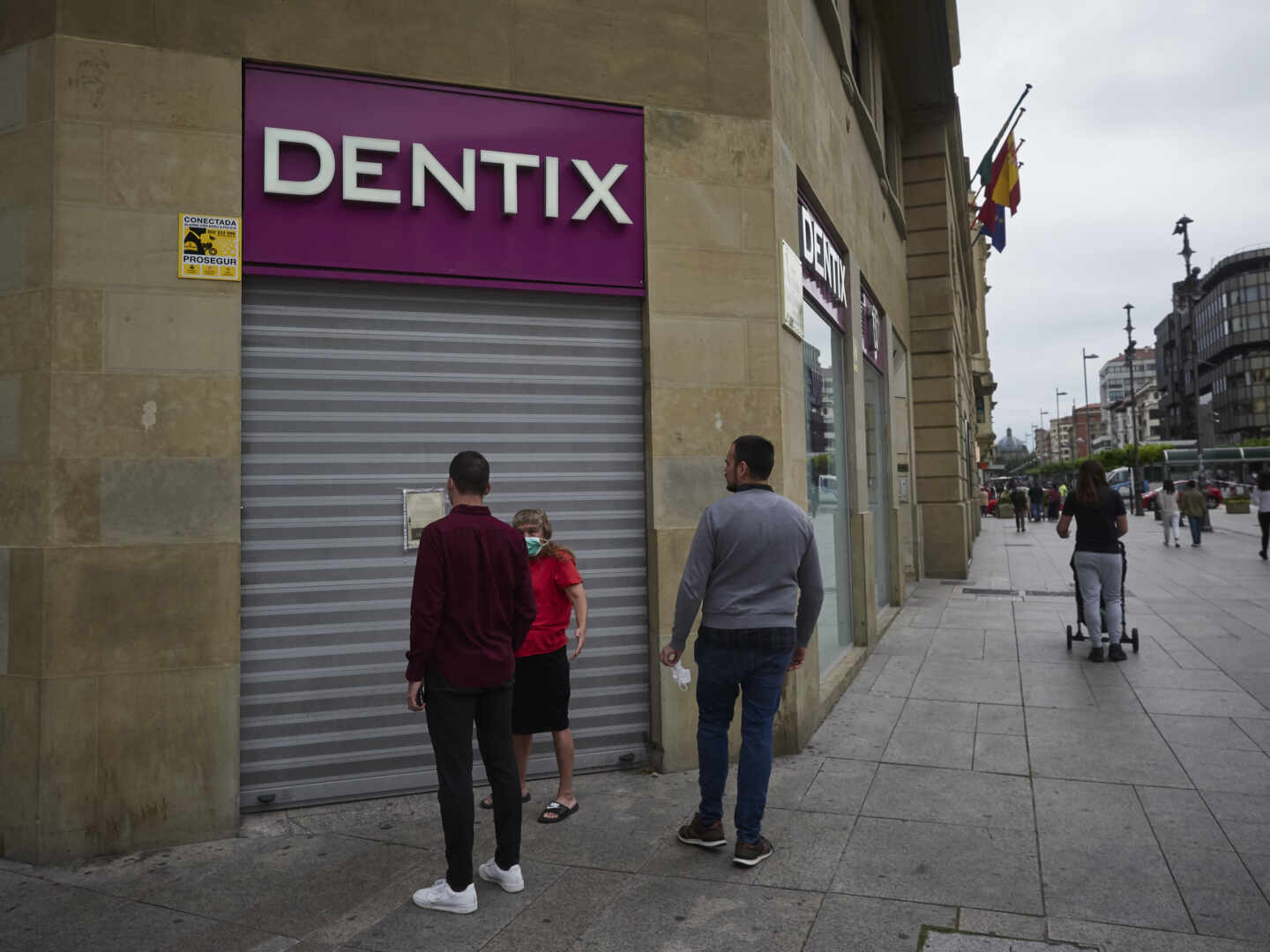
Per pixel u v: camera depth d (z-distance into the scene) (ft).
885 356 38.14
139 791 13.42
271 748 14.57
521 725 14.10
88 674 13.26
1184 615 33.27
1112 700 20.81
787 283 18.60
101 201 13.78
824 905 10.93
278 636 14.71
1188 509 67.15
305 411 15.06
